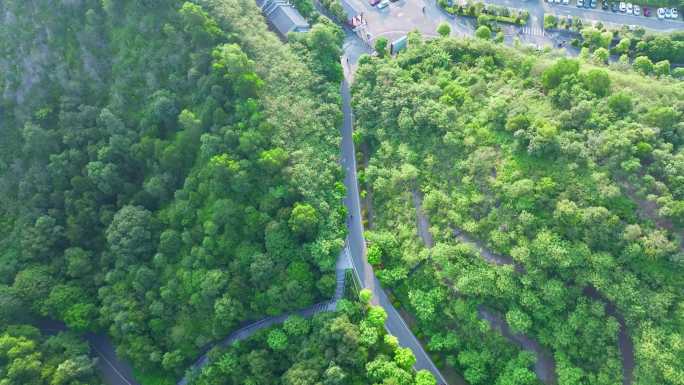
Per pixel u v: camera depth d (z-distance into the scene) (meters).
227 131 112.19
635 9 150.38
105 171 120.44
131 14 129.25
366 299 104.38
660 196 90.81
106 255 120.62
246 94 117.44
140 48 129.12
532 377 93.12
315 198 110.44
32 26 135.25
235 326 112.50
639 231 88.44
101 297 115.75
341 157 126.69
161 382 111.94
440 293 103.19
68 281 120.50
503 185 101.94
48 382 105.62
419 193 114.62
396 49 144.38
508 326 101.38
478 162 106.38
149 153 122.94
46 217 122.75
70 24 134.88
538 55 129.12
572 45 145.75
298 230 105.88
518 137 103.44
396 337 105.56
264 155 109.56
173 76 124.44
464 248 101.75
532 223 97.25
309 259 108.88
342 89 139.00
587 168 96.69
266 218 108.62
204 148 113.06
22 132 130.62
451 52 134.00
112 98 130.88
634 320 90.19
